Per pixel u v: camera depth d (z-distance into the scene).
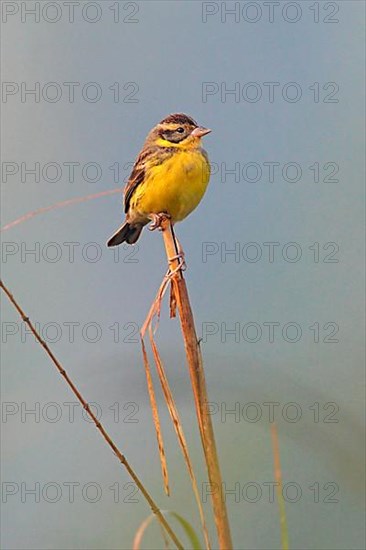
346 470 8.01
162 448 7.28
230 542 7.15
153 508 6.56
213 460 7.30
